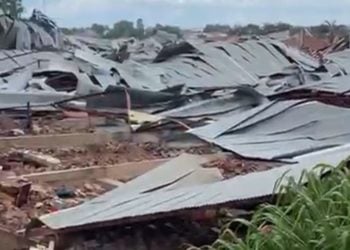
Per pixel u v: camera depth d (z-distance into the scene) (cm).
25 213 525
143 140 906
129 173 680
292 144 830
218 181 557
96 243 431
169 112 1094
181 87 1340
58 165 713
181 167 611
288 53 1923
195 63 1758
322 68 1844
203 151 819
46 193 589
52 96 1227
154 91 1220
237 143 837
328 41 2792
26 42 2173
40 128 965
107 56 2066
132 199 488
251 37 2342
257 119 931
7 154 754
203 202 463
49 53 1770
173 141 891
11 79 1441
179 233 459
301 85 1455
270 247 335
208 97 1226
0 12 3020
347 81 1388
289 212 376
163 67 1709
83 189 618
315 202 367
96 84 1431
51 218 437
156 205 459
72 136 855
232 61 1788
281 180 447
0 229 456
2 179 613
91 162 738
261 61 1845
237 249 348
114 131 925
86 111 1070
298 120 929
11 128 959
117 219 426
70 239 425
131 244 441
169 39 2855
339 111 946
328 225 330
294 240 333
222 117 1045
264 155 767
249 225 369
